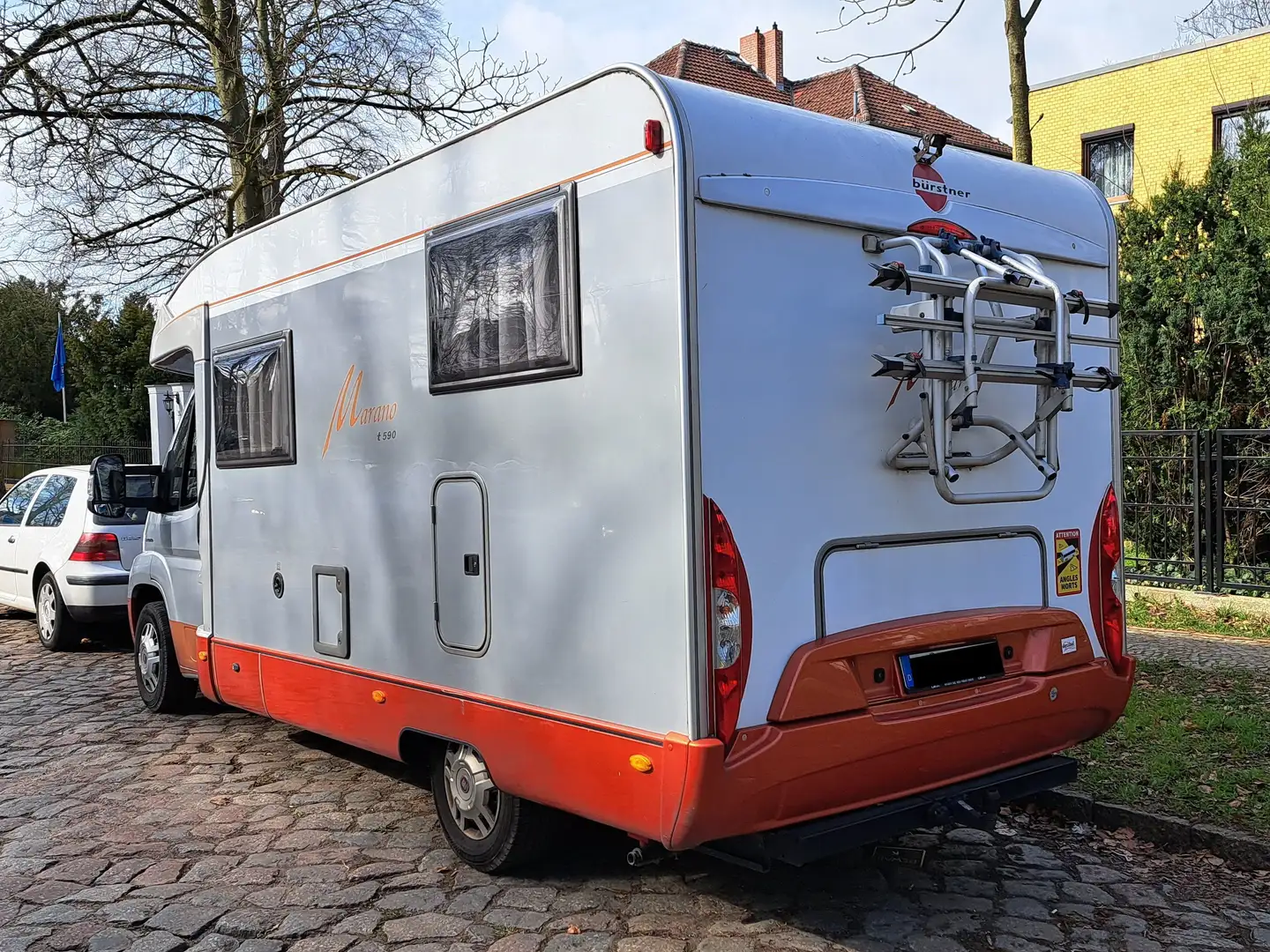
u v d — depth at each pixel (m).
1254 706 5.98
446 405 3.95
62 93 10.66
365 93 11.83
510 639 3.68
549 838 3.97
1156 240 10.81
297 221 4.88
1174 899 3.92
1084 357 4.32
